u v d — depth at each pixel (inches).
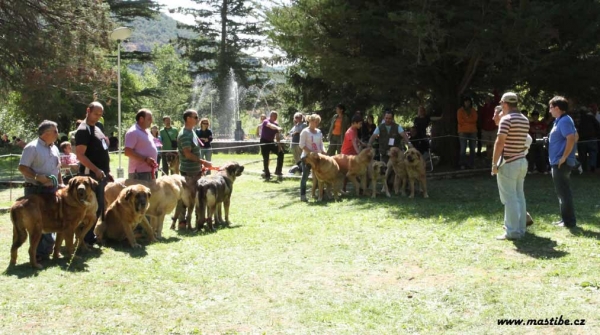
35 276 226.8
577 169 558.9
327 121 833.5
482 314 177.6
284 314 183.2
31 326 174.9
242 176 613.6
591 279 205.8
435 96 625.3
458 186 474.0
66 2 863.1
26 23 794.8
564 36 506.0
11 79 840.3
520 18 446.3
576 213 328.8
